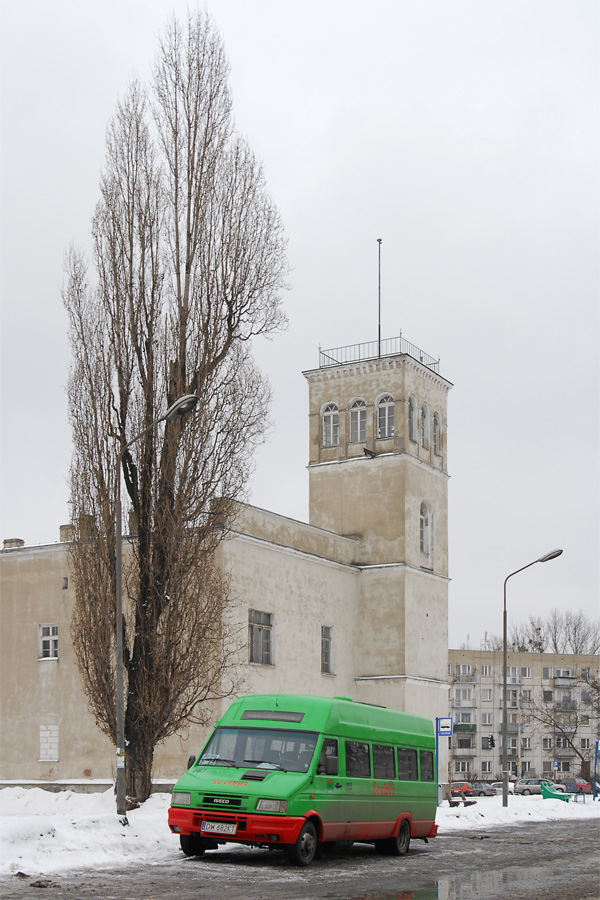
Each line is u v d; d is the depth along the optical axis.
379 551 44.31
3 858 16.47
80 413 27.55
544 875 17.09
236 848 19.61
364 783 19.38
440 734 34.62
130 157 29.25
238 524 35.78
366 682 43.12
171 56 30.34
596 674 112.88
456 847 22.62
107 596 26.67
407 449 44.88
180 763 32.62
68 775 35.31
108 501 27.05
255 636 36.22
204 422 27.39
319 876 16.08
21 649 37.22
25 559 37.84
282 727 18.47
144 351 27.84
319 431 47.06
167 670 26.02
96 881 14.83
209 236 28.98
